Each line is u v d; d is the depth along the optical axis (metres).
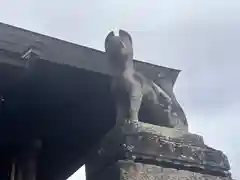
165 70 11.62
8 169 13.32
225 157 9.30
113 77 9.51
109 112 12.30
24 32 10.47
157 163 8.49
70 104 12.09
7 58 10.05
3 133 12.85
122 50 9.47
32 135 13.18
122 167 8.20
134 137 8.56
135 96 9.16
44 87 11.19
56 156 14.14
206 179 8.77
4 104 11.54
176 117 9.88
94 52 11.10
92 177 9.20
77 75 10.92
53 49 10.62
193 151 8.95
